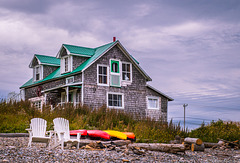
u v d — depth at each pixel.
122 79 28.66
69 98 27.89
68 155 9.79
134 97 29.00
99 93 27.11
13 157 8.70
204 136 20.41
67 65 29.05
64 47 28.66
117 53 28.55
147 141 16.77
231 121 23.69
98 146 12.08
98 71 27.36
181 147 12.78
